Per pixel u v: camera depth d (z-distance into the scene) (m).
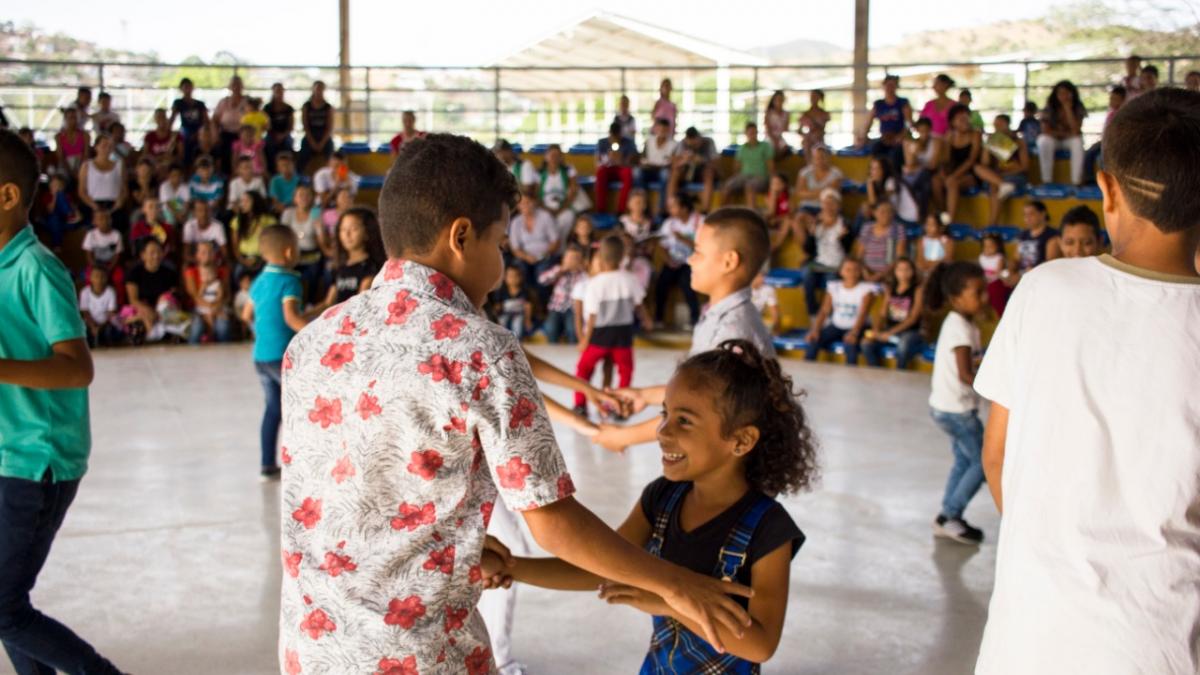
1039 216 10.89
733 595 2.03
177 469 6.58
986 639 1.87
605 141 13.86
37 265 2.78
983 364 1.97
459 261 1.72
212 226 12.30
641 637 4.08
